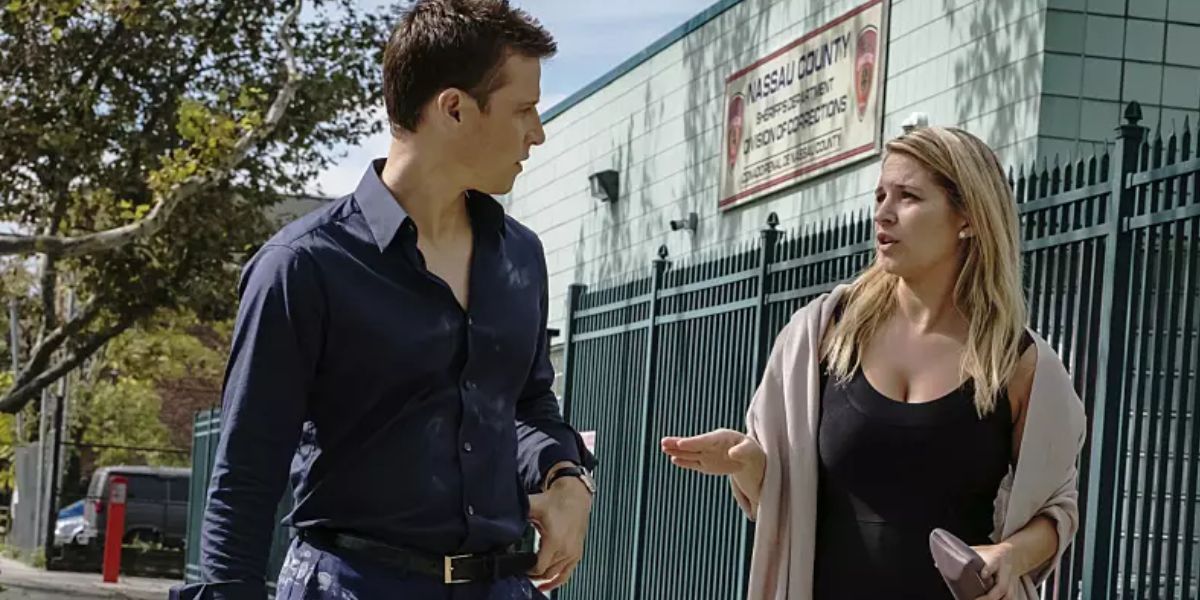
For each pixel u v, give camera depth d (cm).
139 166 2062
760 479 364
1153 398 561
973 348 339
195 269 2170
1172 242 569
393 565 305
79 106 2014
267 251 306
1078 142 902
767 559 359
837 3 1148
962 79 986
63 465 3522
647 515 1030
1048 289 628
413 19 311
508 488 320
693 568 949
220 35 2073
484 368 315
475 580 312
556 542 330
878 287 357
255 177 2092
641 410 1055
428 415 308
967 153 347
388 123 318
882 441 339
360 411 306
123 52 2045
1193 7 915
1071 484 346
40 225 2147
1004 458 340
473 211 323
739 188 1295
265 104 2042
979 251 345
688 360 988
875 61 1088
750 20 1295
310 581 306
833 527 347
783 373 359
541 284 336
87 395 3756
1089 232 599
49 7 1773
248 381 299
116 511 2323
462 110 307
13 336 2944
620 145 1566
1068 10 910
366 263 306
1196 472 539
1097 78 910
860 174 1114
